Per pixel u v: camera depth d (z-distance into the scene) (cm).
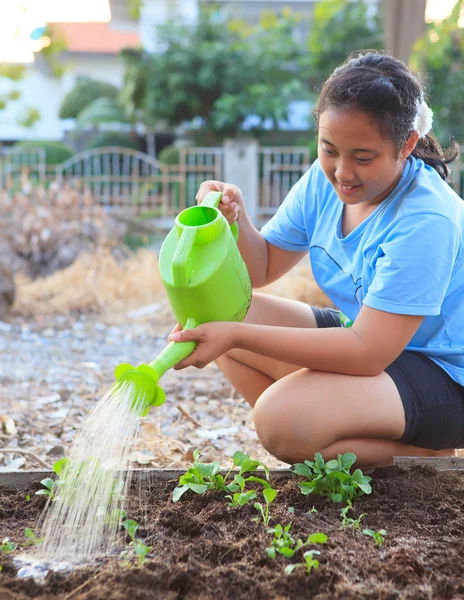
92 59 1838
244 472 209
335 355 202
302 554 167
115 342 518
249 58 1327
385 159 190
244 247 249
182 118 1349
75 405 358
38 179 1209
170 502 198
